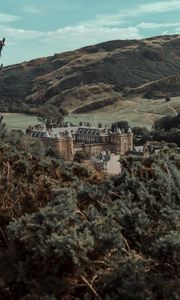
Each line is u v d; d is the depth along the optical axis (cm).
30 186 525
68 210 390
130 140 13938
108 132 14088
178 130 13525
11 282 368
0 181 528
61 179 597
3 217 470
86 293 333
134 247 388
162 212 392
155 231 392
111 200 476
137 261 340
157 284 327
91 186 500
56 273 353
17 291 365
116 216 414
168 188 457
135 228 386
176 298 312
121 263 345
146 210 438
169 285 325
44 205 500
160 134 13738
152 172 548
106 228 377
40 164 616
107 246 363
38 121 18575
